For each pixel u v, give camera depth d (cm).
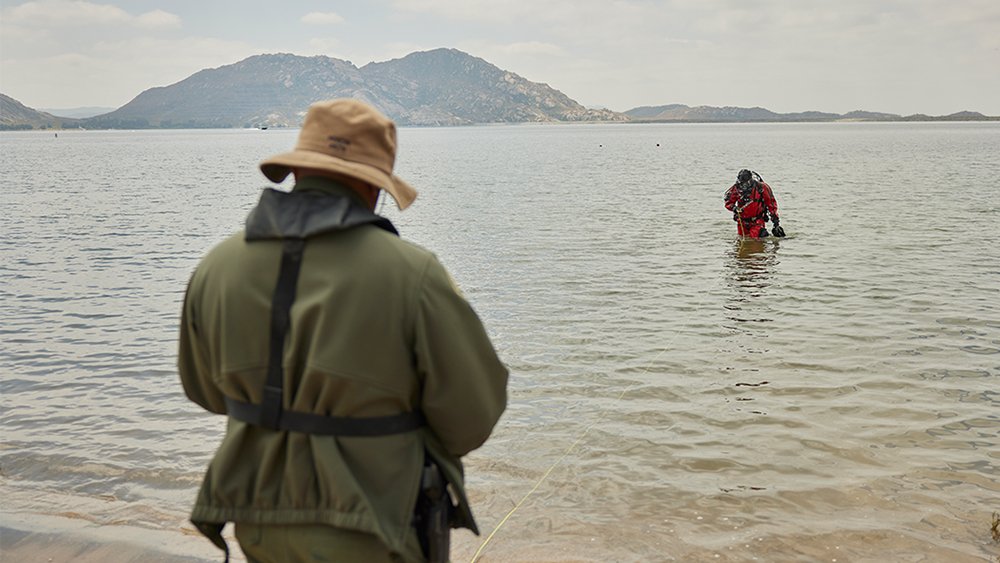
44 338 908
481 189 3216
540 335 888
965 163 4891
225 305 218
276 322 213
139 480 534
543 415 643
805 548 432
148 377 765
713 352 813
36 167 5906
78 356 836
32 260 1474
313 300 209
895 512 476
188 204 2728
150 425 638
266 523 216
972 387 699
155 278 1291
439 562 227
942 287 1119
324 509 211
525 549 431
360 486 211
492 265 1352
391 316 211
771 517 470
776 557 423
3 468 550
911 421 622
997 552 427
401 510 215
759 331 894
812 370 751
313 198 218
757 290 1118
